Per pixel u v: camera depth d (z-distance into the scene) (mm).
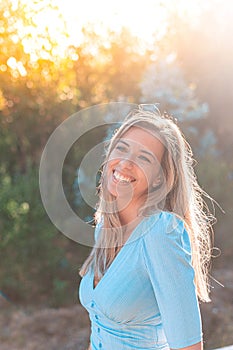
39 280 6230
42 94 7004
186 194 1828
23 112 6957
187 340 1630
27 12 6586
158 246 1659
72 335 5551
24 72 6844
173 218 1699
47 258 6250
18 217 6199
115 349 1790
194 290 1658
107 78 7770
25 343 5383
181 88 7379
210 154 7430
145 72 7457
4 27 6539
